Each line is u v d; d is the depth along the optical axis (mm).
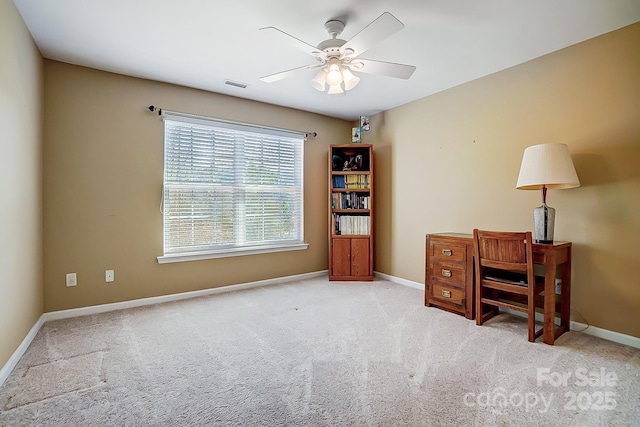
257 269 3924
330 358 2061
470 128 3285
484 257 2602
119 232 3039
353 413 1510
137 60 2770
